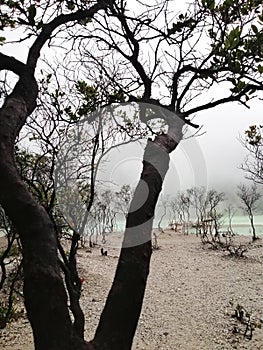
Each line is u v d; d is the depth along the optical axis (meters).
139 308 1.23
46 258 1.05
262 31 2.08
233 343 4.86
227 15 2.24
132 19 2.37
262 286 7.73
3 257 4.18
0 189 1.11
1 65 1.59
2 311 5.01
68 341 1.02
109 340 1.14
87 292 6.87
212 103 2.20
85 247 11.48
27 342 4.43
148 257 1.32
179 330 5.31
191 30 2.49
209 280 8.29
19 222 1.09
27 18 2.08
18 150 3.30
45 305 1.01
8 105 1.28
